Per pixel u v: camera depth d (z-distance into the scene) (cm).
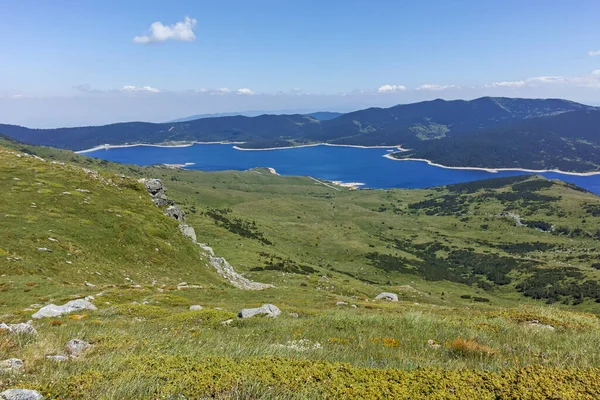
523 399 699
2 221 4153
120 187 6844
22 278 3241
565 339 1482
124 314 2375
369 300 5003
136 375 776
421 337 1523
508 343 1410
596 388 736
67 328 1602
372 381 777
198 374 774
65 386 721
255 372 798
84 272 3869
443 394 717
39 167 6438
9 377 778
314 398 709
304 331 1677
